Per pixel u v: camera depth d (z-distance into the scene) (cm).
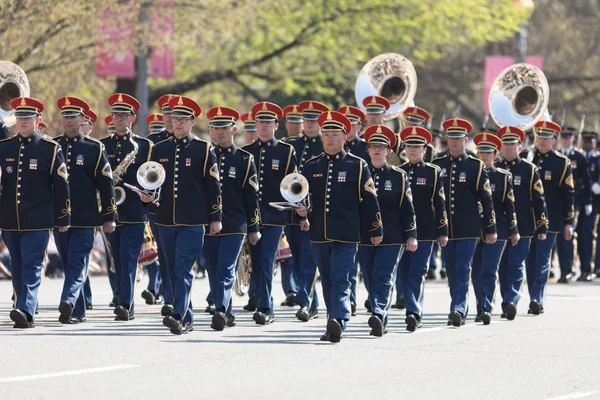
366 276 3488
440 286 5378
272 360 2961
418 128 3700
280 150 3931
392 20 9362
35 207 3453
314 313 3978
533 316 4150
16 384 2548
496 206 3941
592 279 6009
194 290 5112
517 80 4659
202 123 10800
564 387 2658
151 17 7206
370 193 3291
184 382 2620
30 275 3472
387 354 3100
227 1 7838
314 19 9169
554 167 4581
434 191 3669
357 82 4734
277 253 4278
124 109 3906
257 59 9238
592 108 13288
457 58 13038
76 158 3594
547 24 13412
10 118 4047
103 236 4166
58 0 6581
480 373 2825
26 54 6781
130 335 3378
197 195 3431
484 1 9762
